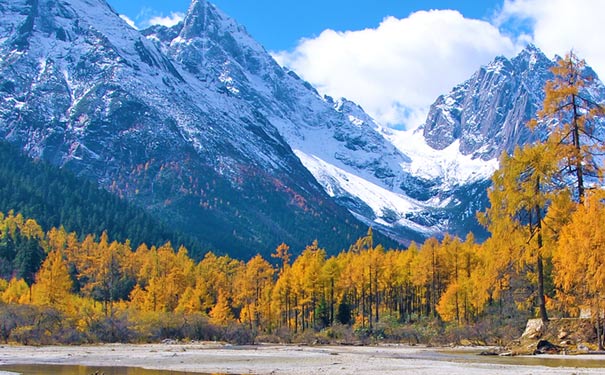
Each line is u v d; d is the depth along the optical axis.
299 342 88.88
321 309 111.06
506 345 50.34
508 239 44.91
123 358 50.84
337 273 105.94
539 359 38.12
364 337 88.38
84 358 51.06
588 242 41.28
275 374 34.38
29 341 75.25
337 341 88.19
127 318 89.00
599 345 41.22
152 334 87.94
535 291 57.47
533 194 43.38
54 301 93.81
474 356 44.78
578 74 42.59
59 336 78.12
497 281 51.41
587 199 42.22
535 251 44.34
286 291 108.31
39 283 100.75
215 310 108.12
